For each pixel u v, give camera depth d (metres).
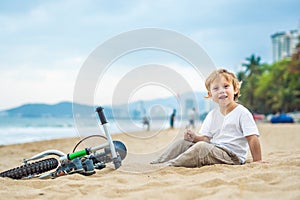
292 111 56.97
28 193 2.75
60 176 3.48
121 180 3.08
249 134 3.74
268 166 3.38
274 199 2.28
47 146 9.12
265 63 66.69
